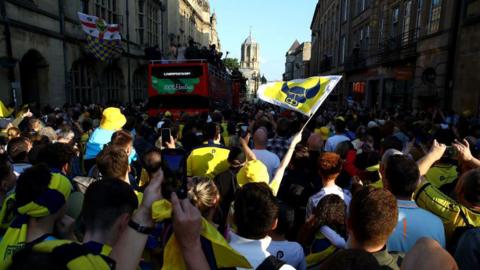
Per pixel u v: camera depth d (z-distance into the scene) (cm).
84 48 1773
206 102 1345
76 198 276
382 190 205
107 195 166
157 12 2980
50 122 800
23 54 1325
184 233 144
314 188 414
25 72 1491
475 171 265
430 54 1534
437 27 1486
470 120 1066
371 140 593
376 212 192
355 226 199
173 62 1341
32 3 1409
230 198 390
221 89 1917
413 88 1702
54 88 1551
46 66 1491
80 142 689
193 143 541
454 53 1353
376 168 395
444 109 1357
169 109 1349
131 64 2398
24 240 193
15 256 126
